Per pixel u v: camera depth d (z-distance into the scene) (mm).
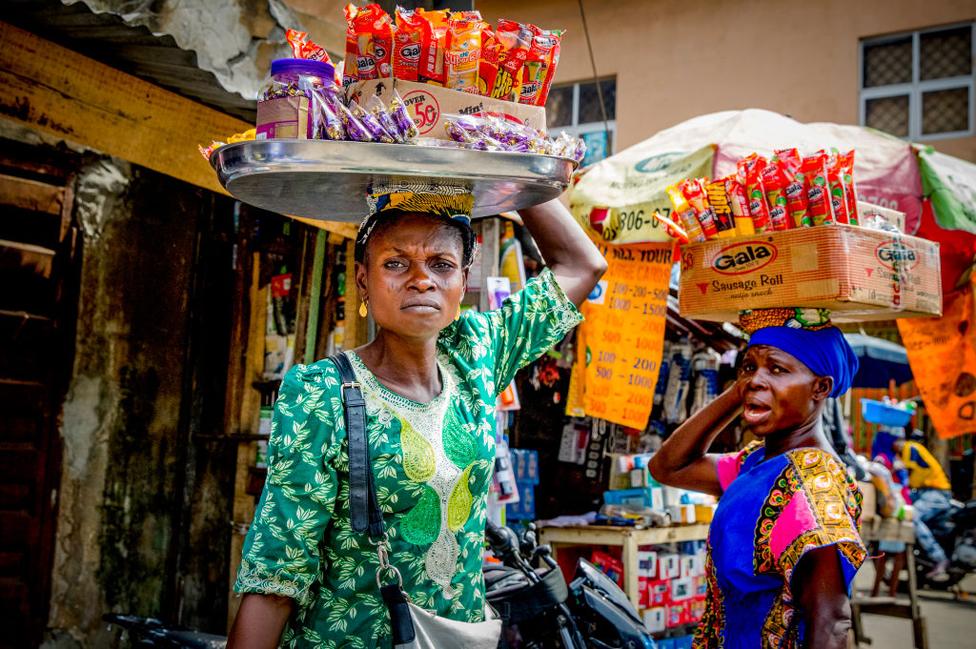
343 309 3988
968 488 12531
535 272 5094
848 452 5469
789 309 2016
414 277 1480
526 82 1636
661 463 2334
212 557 3748
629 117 12133
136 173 3426
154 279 3504
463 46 1546
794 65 11375
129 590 3402
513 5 13008
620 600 2979
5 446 3053
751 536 1814
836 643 1651
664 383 5934
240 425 3801
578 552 5098
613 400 4590
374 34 1543
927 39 11094
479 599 1568
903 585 9094
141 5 2840
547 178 1484
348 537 1415
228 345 3844
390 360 1538
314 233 3924
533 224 1972
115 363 3354
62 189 3191
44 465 3139
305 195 1563
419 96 1524
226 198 3818
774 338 1968
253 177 1428
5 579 3049
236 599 3779
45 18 2502
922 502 9367
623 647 2812
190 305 3652
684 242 2275
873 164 3961
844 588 1683
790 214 2072
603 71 12359
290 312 3914
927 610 7867
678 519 4938
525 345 1824
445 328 1722
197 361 3682
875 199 3900
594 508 5527
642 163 4387
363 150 1366
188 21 3002
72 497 3215
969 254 4363
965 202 3875
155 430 3510
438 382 1594
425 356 1543
